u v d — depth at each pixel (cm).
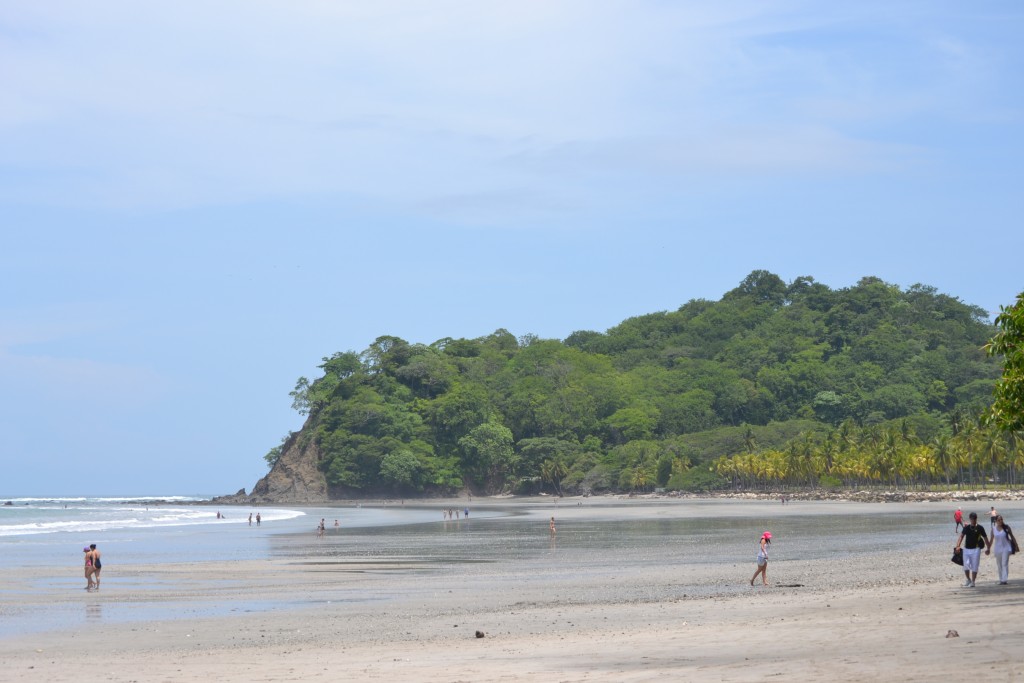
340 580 4881
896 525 8994
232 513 18488
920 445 19938
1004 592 2878
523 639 2512
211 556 6750
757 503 17362
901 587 3338
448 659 2156
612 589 4019
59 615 3569
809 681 1515
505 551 6788
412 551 7012
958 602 2664
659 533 8531
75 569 5709
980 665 1565
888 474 19488
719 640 2180
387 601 3884
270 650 2547
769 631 2277
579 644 2305
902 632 2067
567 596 3809
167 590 4469
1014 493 16412
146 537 9531
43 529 11656
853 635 2081
